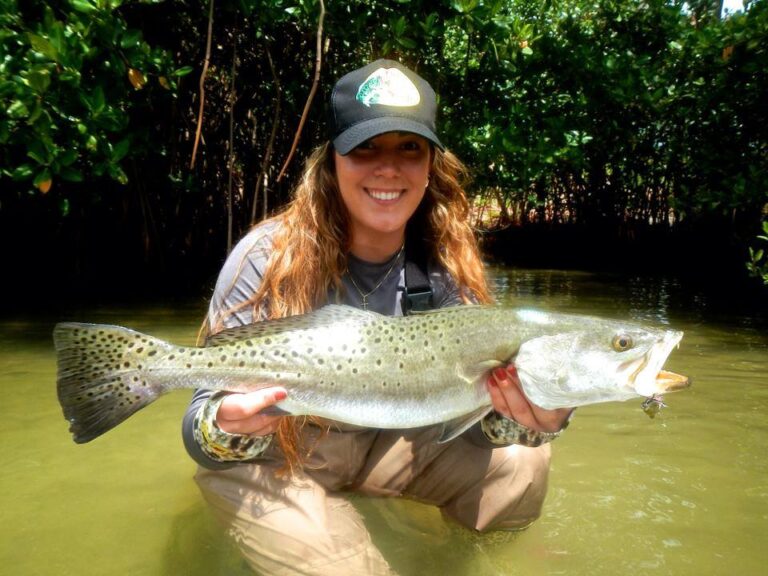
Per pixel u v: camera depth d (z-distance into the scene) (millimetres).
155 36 7559
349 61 8539
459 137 8203
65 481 3049
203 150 8852
